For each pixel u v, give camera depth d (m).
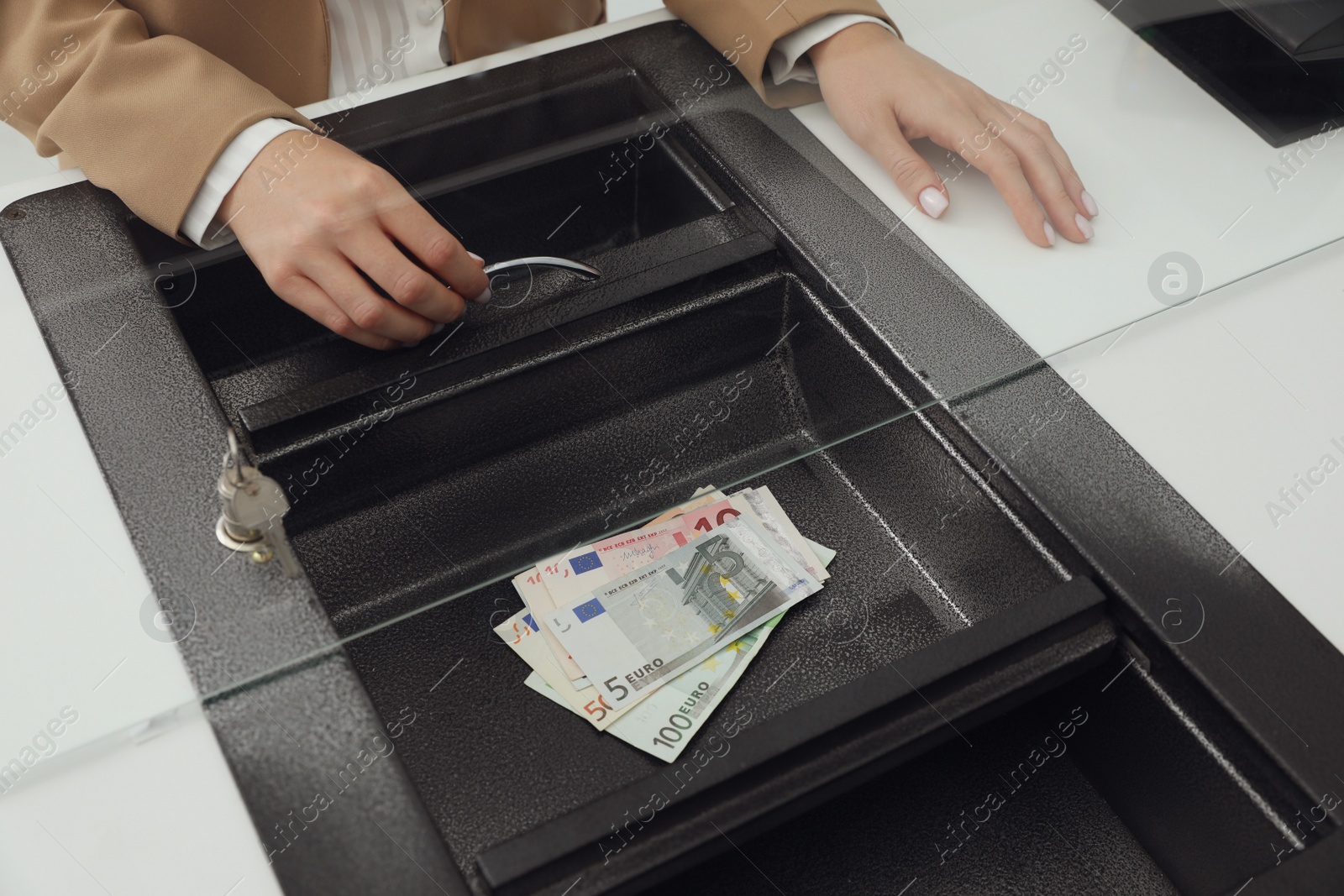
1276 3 1.30
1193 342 1.12
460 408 0.98
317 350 0.98
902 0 1.40
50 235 1.08
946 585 1.12
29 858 0.74
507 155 1.14
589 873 0.80
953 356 1.06
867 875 0.99
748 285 1.10
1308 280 1.19
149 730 0.79
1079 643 0.95
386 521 0.95
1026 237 1.17
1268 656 0.91
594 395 1.03
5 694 0.79
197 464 0.92
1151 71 1.35
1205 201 1.22
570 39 1.30
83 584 0.85
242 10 1.19
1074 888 0.99
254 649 0.82
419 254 1.01
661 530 1.13
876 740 0.89
